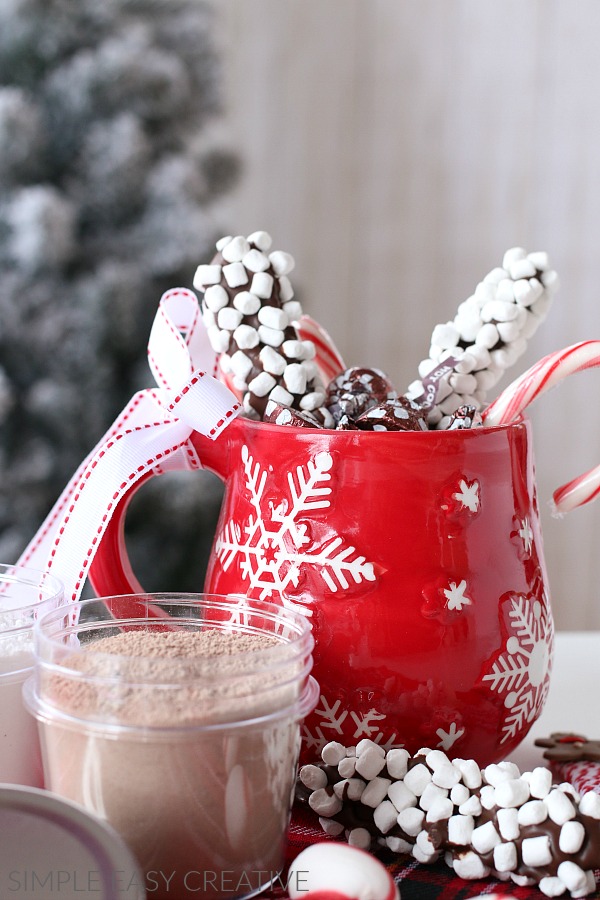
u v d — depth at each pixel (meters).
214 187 1.29
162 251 1.16
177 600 0.44
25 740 0.43
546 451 1.50
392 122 1.63
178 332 0.47
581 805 0.41
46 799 0.38
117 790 0.39
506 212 1.54
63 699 0.39
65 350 1.14
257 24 1.64
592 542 1.52
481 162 1.55
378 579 0.43
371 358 1.73
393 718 0.44
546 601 0.47
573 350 0.47
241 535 0.46
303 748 0.45
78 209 1.17
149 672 0.39
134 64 1.14
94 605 0.43
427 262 1.64
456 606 0.44
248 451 0.45
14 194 1.13
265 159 1.69
